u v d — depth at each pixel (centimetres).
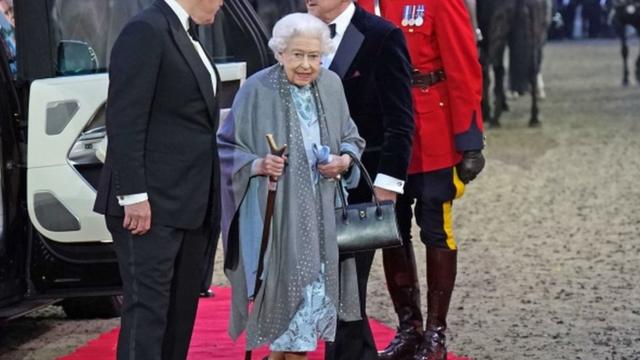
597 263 3023
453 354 2242
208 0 1650
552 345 2300
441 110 2053
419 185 2067
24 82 1980
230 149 1745
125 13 2038
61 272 1975
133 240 1645
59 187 1923
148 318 1638
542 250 3192
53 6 1966
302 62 1703
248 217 1736
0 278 1956
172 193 1647
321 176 1733
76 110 1923
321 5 1825
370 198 1855
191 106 1653
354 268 1795
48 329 2455
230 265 1747
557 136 5512
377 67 1841
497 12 5791
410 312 2128
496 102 5912
